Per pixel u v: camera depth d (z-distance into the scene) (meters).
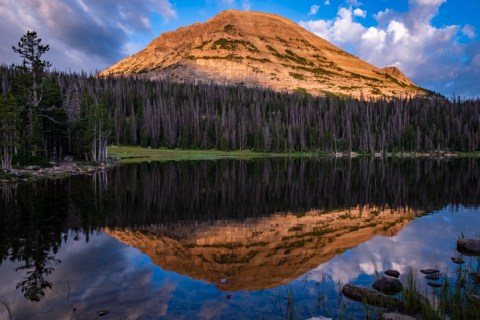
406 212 25.22
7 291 10.50
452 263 13.70
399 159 100.50
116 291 10.62
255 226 20.41
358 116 137.62
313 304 9.89
